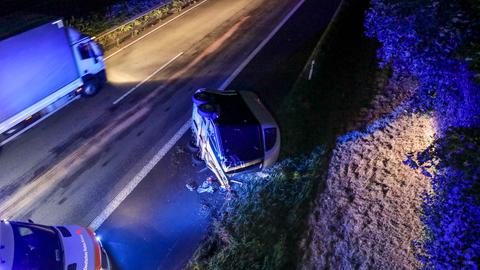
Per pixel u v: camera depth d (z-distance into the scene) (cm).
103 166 1248
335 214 966
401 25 1227
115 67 1809
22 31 1180
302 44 1909
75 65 1430
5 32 1166
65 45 1350
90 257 873
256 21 2216
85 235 923
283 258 907
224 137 1095
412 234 855
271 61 1792
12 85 1210
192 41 2038
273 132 1152
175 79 1700
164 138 1359
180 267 966
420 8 1216
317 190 1054
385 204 946
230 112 1159
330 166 1111
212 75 1716
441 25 1098
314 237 930
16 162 1268
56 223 1068
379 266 823
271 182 1116
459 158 783
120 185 1180
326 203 1002
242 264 912
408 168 1002
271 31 2075
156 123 1433
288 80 1642
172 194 1148
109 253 996
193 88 1630
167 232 1046
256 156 1098
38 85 1303
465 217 740
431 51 1045
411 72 1205
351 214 952
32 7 2316
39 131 1399
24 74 1235
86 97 1582
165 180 1193
